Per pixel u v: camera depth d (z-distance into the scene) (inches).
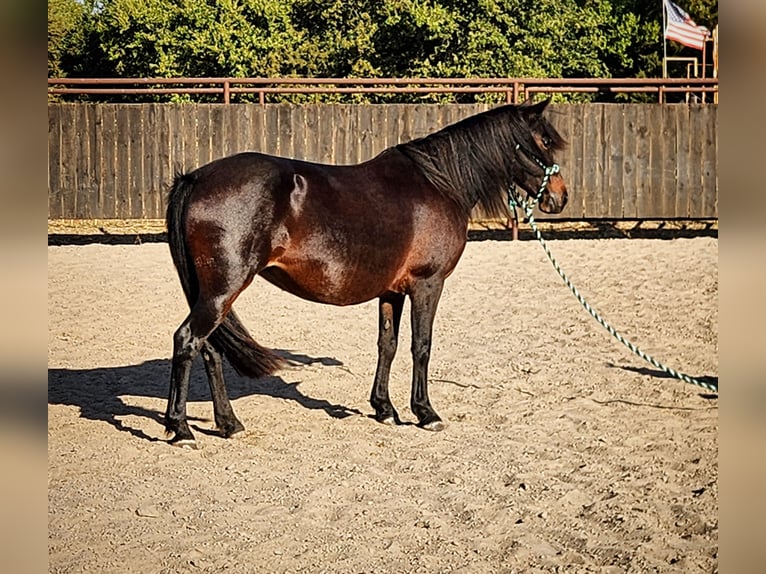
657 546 183.2
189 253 230.1
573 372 319.9
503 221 630.5
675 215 609.9
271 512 200.7
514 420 268.1
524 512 201.0
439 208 251.8
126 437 249.9
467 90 585.9
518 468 227.8
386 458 235.6
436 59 796.6
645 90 601.9
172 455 235.8
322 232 234.1
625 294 447.2
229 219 226.2
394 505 204.5
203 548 183.0
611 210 607.8
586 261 532.7
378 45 811.4
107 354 345.7
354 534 189.6
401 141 596.1
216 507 203.6
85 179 589.9
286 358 342.6
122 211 592.7
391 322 266.2
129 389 299.4
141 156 590.9
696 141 607.5
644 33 888.3
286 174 232.7
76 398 287.7
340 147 594.6
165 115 589.0
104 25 839.1
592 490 213.2
